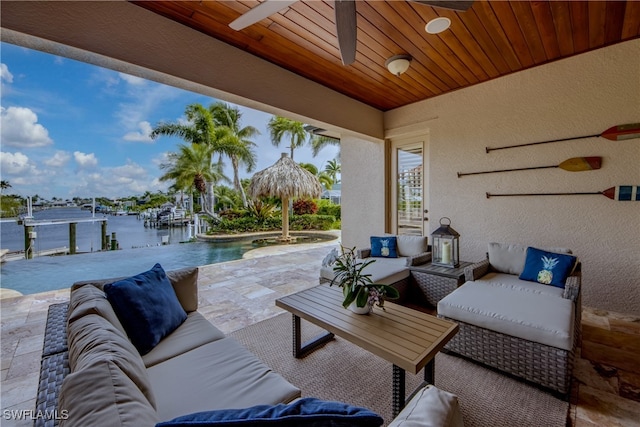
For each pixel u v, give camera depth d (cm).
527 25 246
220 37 249
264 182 928
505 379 190
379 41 264
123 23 201
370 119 443
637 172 278
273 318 290
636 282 282
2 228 819
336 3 165
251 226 1202
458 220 396
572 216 313
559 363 168
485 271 288
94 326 112
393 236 391
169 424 56
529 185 338
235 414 58
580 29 255
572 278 230
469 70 332
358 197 532
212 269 487
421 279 313
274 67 298
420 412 63
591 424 151
